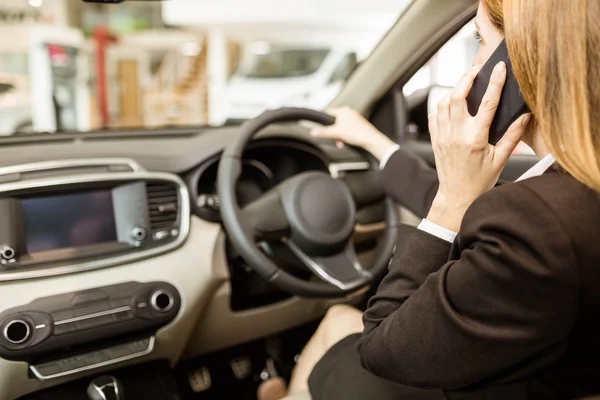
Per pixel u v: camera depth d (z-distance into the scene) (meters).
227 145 1.25
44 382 1.16
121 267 1.20
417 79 1.59
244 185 1.49
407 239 0.80
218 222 1.32
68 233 1.17
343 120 1.39
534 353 0.59
